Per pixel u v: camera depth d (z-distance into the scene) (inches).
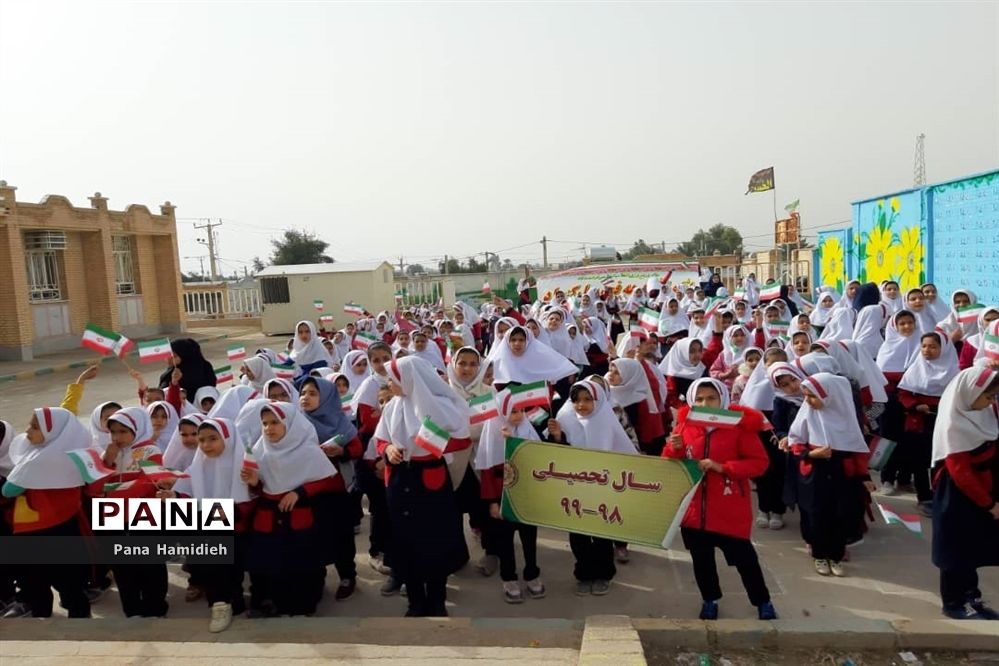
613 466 191.6
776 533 248.7
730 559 179.6
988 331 273.6
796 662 161.0
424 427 178.7
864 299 404.5
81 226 991.6
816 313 476.1
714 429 183.6
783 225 1195.9
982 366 167.3
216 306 1615.4
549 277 1236.5
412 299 1551.4
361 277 1293.1
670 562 229.5
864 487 215.2
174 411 246.1
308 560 193.0
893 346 304.7
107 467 205.5
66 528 196.1
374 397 244.5
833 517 208.7
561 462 197.0
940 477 178.4
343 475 227.1
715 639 166.7
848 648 164.4
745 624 169.9
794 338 269.9
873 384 259.8
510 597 205.5
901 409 274.5
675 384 333.4
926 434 251.3
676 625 169.9
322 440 216.7
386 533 225.0
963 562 175.0
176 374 281.9
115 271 1123.3
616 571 224.4
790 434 214.4
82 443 199.8
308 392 219.8
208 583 195.3
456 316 614.5
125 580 200.1
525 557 208.2
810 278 1093.1
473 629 172.6
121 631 180.2
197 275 2746.1
